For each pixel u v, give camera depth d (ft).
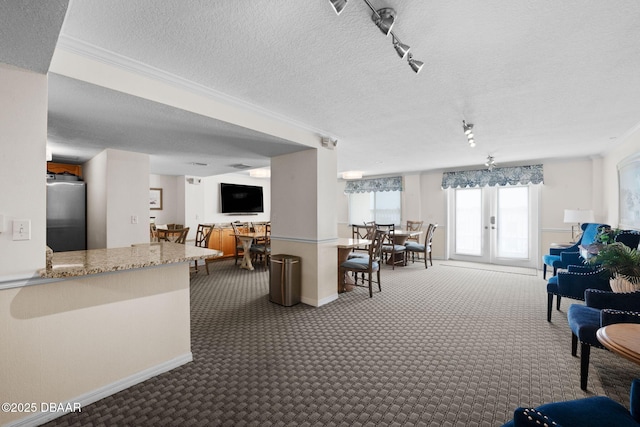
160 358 7.66
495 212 23.12
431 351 8.81
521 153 18.11
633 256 7.86
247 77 7.91
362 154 18.04
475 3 5.08
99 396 6.58
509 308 12.67
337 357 8.47
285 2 5.06
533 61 7.11
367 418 5.98
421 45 6.40
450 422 5.84
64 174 15.14
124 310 7.06
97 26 5.71
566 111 10.56
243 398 6.63
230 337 9.85
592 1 5.04
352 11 5.30
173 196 23.82
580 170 19.79
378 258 15.21
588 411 3.95
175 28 5.79
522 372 7.63
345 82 8.23
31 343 5.82
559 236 20.47
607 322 5.88
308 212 13.35
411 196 26.21
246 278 18.35
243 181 27.86
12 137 5.57
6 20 4.20
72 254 8.17
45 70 5.72
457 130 12.89
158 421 5.90
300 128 12.05
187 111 8.30
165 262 7.32
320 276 13.20
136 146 12.54
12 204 5.57
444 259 24.90
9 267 5.55
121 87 6.97
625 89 8.72
